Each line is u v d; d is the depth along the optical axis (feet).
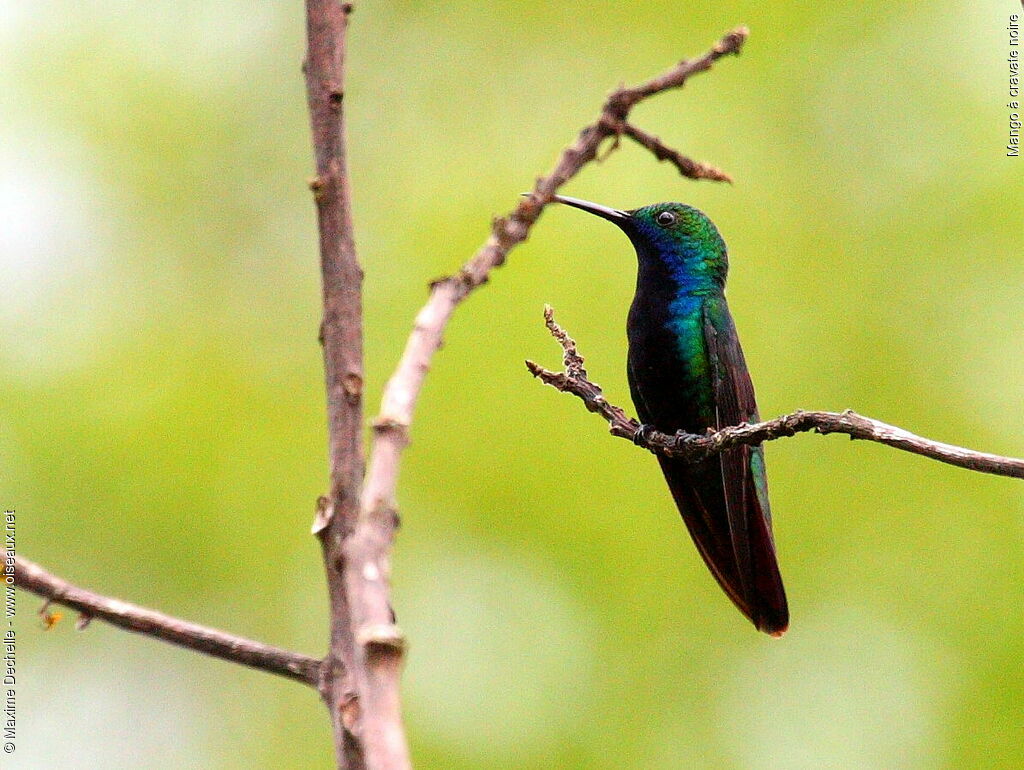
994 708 35.50
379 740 8.17
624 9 47.26
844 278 41.96
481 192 43.60
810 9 45.85
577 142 13.61
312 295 43.70
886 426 14.32
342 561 9.20
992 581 37.01
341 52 11.78
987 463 13.00
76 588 12.02
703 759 35.12
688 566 37.04
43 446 37.40
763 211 43.06
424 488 37.88
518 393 38.55
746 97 45.03
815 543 38.29
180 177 44.80
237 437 38.99
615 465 37.68
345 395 11.00
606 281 40.24
